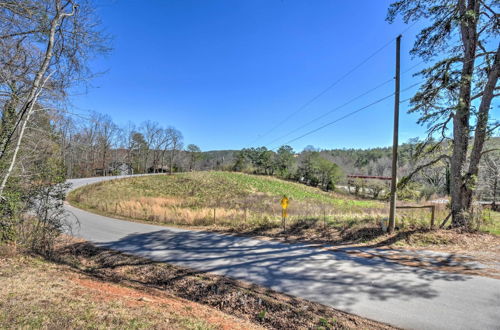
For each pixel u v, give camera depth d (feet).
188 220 46.47
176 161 269.03
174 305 15.07
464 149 35.01
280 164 219.20
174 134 248.11
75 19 20.94
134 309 12.73
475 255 24.72
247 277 20.27
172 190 117.91
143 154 245.65
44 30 19.81
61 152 26.76
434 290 17.19
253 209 65.41
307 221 39.32
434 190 103.71
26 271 17.79
